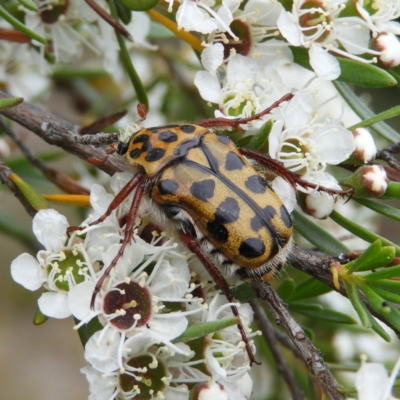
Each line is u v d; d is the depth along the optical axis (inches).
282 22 5.1
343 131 5.1
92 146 5.2
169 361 4.9
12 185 5.1
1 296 9.3
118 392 4.9
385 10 5.2
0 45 5.9
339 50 5.1
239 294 5.0
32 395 9.5
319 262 4.9
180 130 5.1
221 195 4.9
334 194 5.0
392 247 4.8
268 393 5.9
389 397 4.7
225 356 4.9
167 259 5.0
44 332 9.8
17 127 6.4
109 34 5.7
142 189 5.0
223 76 5.2
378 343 5.9
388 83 5.0
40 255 4.9
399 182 5.1
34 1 5.6
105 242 4.9
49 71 5.8
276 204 5.0
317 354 4.8
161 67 6.5
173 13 5.4
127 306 4.9
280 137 5.1
